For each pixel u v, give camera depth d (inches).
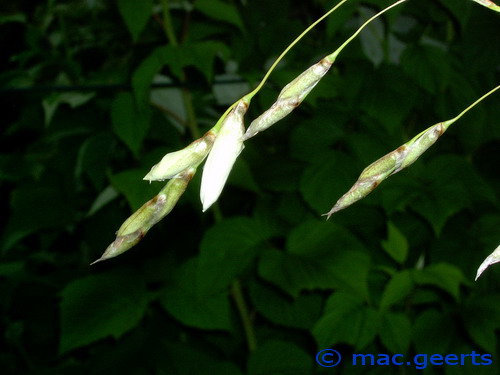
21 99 23.1
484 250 21.1
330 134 21.6
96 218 22.1
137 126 18.7
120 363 19.6
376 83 21.3
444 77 21.0
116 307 18.8
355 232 22.1
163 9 20.1
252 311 22.7
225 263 19.1
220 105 23.6
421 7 22.9
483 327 19.2
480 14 21.6
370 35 23.6
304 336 22.1
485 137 22.9
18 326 25.9
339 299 19.1
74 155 22.8
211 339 22.3
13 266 25.2
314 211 21.5
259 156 22.8
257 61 23.6
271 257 19.1
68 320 18.5
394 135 22.2
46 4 25.0
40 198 23.2
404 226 21.9
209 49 18.7
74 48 24.4
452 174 21.0
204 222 22.6
